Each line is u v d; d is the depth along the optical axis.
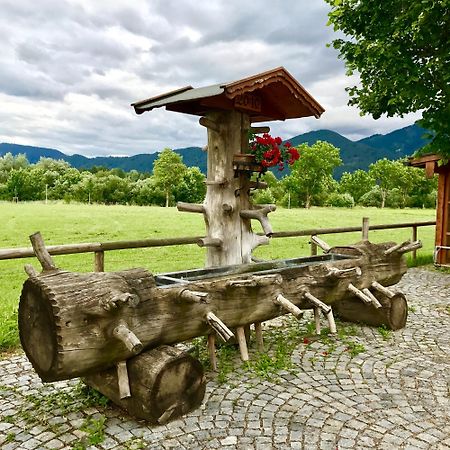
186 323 3.55
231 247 5.10
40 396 3.62
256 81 4.43
